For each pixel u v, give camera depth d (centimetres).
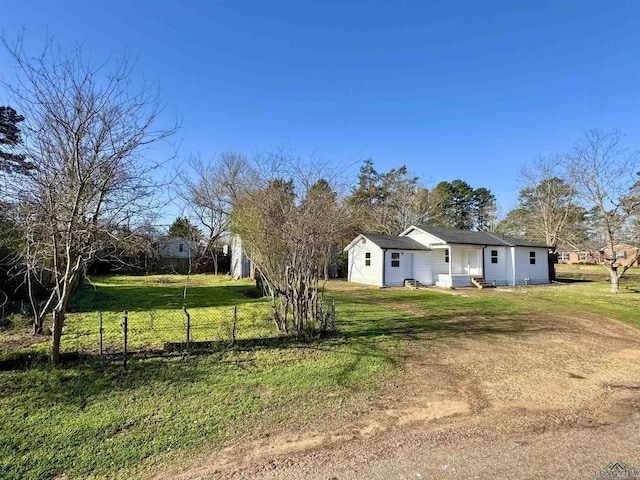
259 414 407
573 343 763
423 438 358
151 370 535
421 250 2216
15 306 978
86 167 534
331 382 508
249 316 988
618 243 1916
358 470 301
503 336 816
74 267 572
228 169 2589
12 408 408
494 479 288
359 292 1767
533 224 3444
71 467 302
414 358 634
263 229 757
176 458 319
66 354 560
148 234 665
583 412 426
